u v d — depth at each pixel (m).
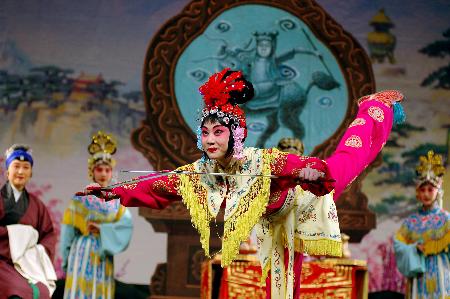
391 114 4.60
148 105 10.14
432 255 8.74
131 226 8.63
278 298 4.61
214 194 4.31
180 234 9.69
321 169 4.03
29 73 10.10
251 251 7.56
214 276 7.51
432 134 10.19
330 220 4.57
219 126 4.16
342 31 10.43
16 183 8.34
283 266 4.63
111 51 10.24
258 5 10.43
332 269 7.10
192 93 10.21
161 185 4.37
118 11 10.34
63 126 9.98
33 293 7.89
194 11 10.39
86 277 8.46
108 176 8.92
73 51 10.21
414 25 10.51
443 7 10.58
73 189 9.83
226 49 10.32
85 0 10.36
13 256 7.99
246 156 4.28
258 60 10.30
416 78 10.37
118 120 10.07
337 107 10.24
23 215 8.27
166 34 10.32
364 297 7.24
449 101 10.30
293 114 10.18
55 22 10.27
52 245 8.39
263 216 4.59
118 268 9.59
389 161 10.05
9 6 10.27
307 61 10.33
